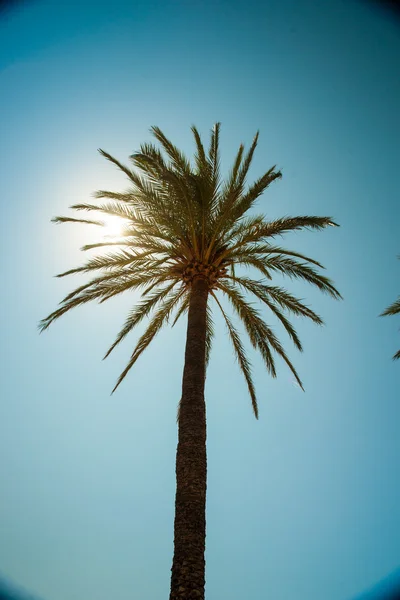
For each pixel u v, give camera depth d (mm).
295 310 15602
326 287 14922
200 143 14297
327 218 13922
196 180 12812
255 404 16047
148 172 13906
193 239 14531
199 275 14555
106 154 14453
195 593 7980
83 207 15172
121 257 14992
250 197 13922
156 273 15359
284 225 14180
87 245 15797
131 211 15031
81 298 14781
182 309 17203
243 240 14656
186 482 9672
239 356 16484
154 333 15898
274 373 16047
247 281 15562
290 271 14945
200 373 11992
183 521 9031
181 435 10625
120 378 15250
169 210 14211
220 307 16578
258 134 14484
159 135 14359
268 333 15711
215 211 14609
